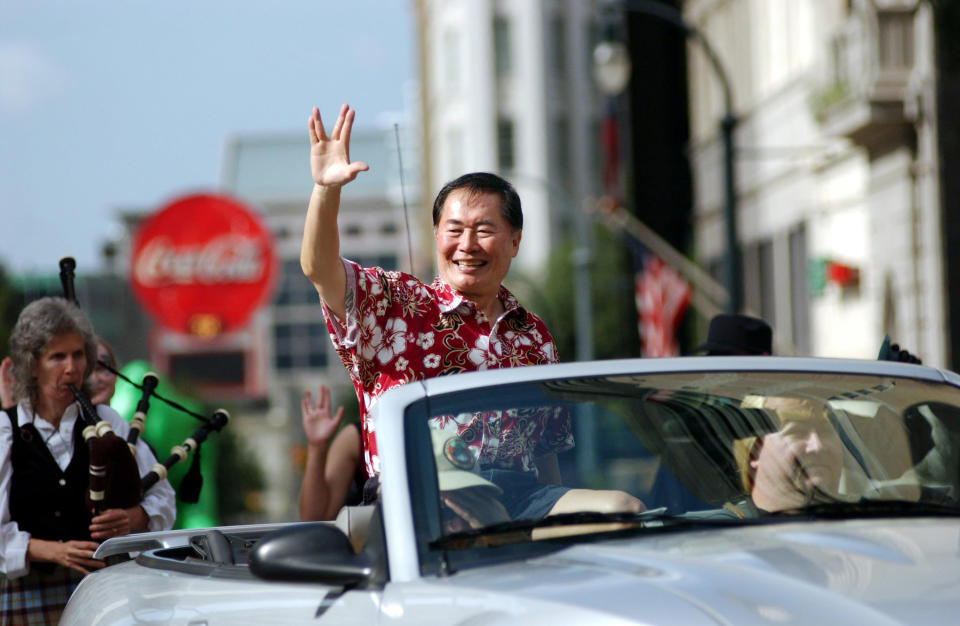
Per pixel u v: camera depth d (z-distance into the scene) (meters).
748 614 4.57
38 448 9.59
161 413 14.38
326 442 11.59
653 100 57.94
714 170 51.22
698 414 6.36
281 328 172.88
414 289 7.50
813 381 6.78
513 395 6.27
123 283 127.81
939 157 33.25
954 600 4.64
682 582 4.83
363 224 167.25
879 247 35.91
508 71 100.06
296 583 5.59
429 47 107.25
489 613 4.97
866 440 6.50
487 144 100.00
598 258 68.88
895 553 5.12
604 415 6.30
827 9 38.12
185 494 10.24
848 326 38.28
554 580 5.04
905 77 33.47
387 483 5.81
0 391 10.13
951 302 33.25
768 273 45.91
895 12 33.44
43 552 9.31
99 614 7.16
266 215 180.25
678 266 51.94
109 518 9.21
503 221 7.63
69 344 9.61
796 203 42.47
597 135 100.44
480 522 5.75
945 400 6.85
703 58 51.91
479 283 7.58
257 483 90.62
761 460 6.27
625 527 5.76
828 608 4.59
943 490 6.43
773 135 44.47
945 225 33.31
